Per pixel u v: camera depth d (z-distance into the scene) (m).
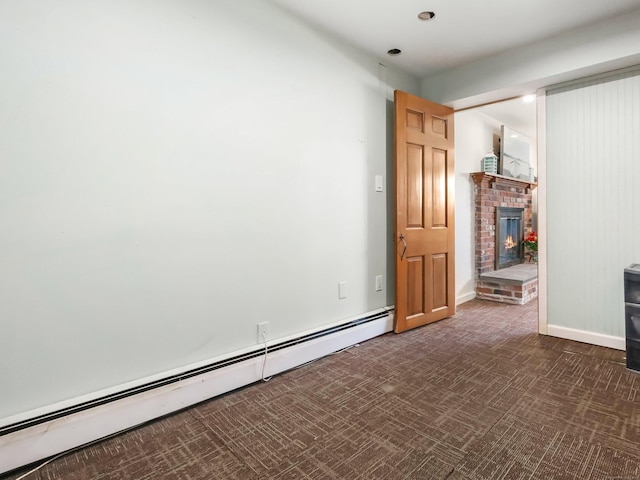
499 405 1.84
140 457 1.46
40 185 1.43
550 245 2.93
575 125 2.76
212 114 1.92
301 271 2.40
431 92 3.37
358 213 2.82
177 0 1.78
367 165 2.89
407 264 3.06
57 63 1.45
